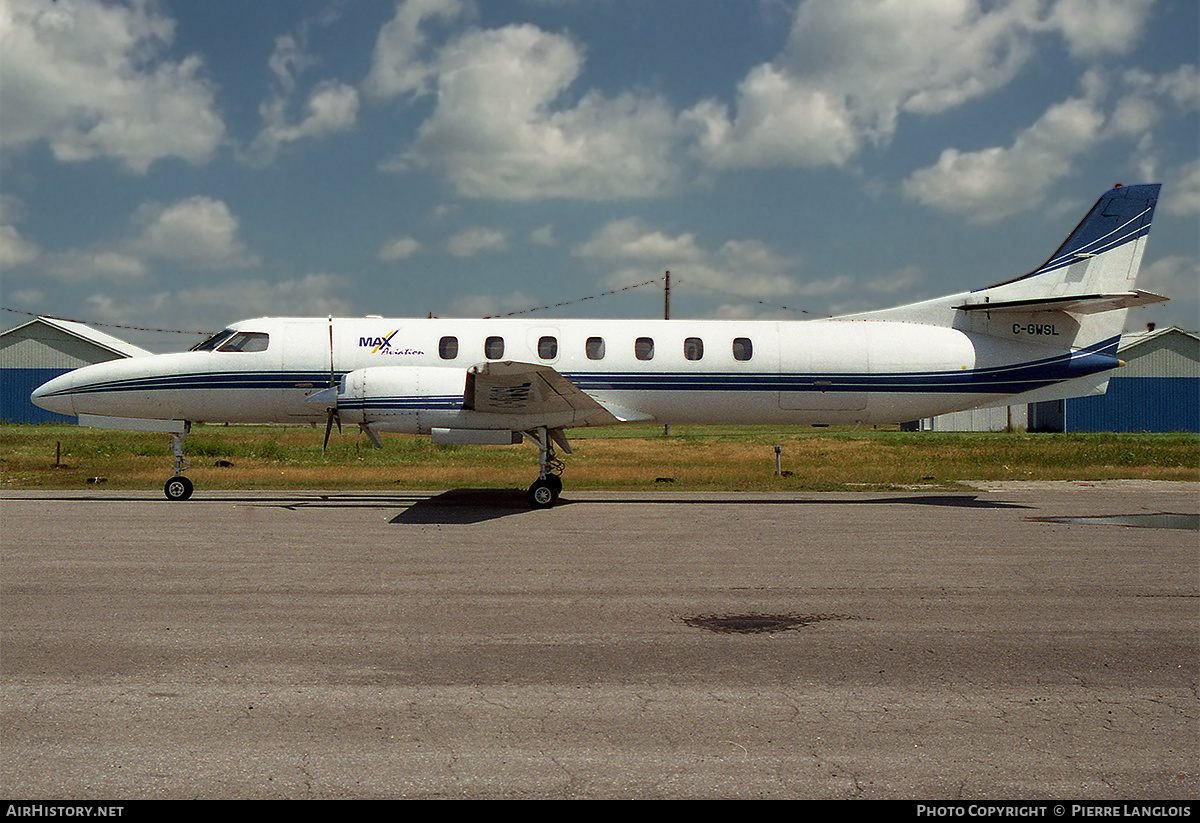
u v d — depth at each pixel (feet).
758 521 44.19
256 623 23.15
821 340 56.34
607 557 33.27
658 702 17.44
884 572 30.55
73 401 55.47
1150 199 56.75
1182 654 20.75
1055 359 57.31
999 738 15.72
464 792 13.60
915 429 185.98
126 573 29.66
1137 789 13.82
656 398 55.57
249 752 14.97
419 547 35.42
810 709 17.10
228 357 54.75
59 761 14.61
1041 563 32.37
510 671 19.30
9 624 22.94
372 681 18.57
